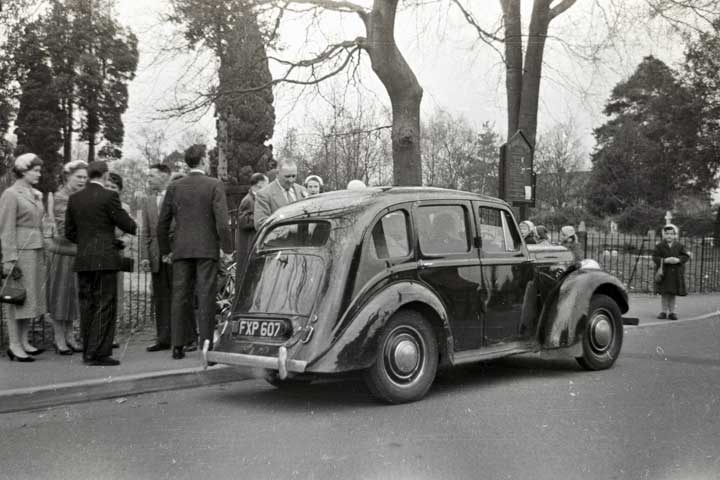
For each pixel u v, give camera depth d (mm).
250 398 6254
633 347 9227
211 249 7387
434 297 6059
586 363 7410
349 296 5625
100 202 6977
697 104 44375
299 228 6141
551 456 4359
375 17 12586
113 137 41719
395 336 5867
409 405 5844
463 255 6480
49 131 40219
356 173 17031
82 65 38875
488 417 5387
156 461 4367
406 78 12797
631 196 56750
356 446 4629
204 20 12008
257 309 6020
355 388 6641
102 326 7016
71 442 4828
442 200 6480
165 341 8062
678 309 13758
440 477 3979
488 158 42969
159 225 7566
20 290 7062
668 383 6750
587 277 7395
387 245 5973
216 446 4680
